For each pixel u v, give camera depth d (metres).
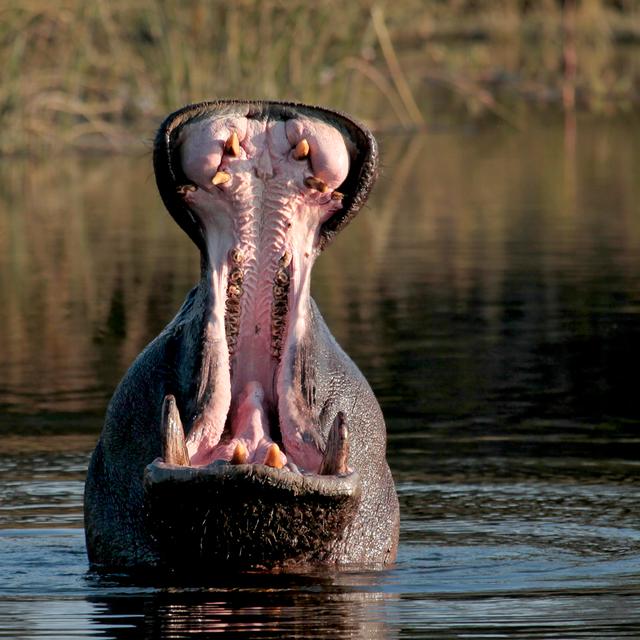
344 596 21.91
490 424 35.81
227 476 20.55
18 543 26.00
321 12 90.69
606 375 41.03
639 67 127.75
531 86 125.31
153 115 96.00
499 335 46.06
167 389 23.72
